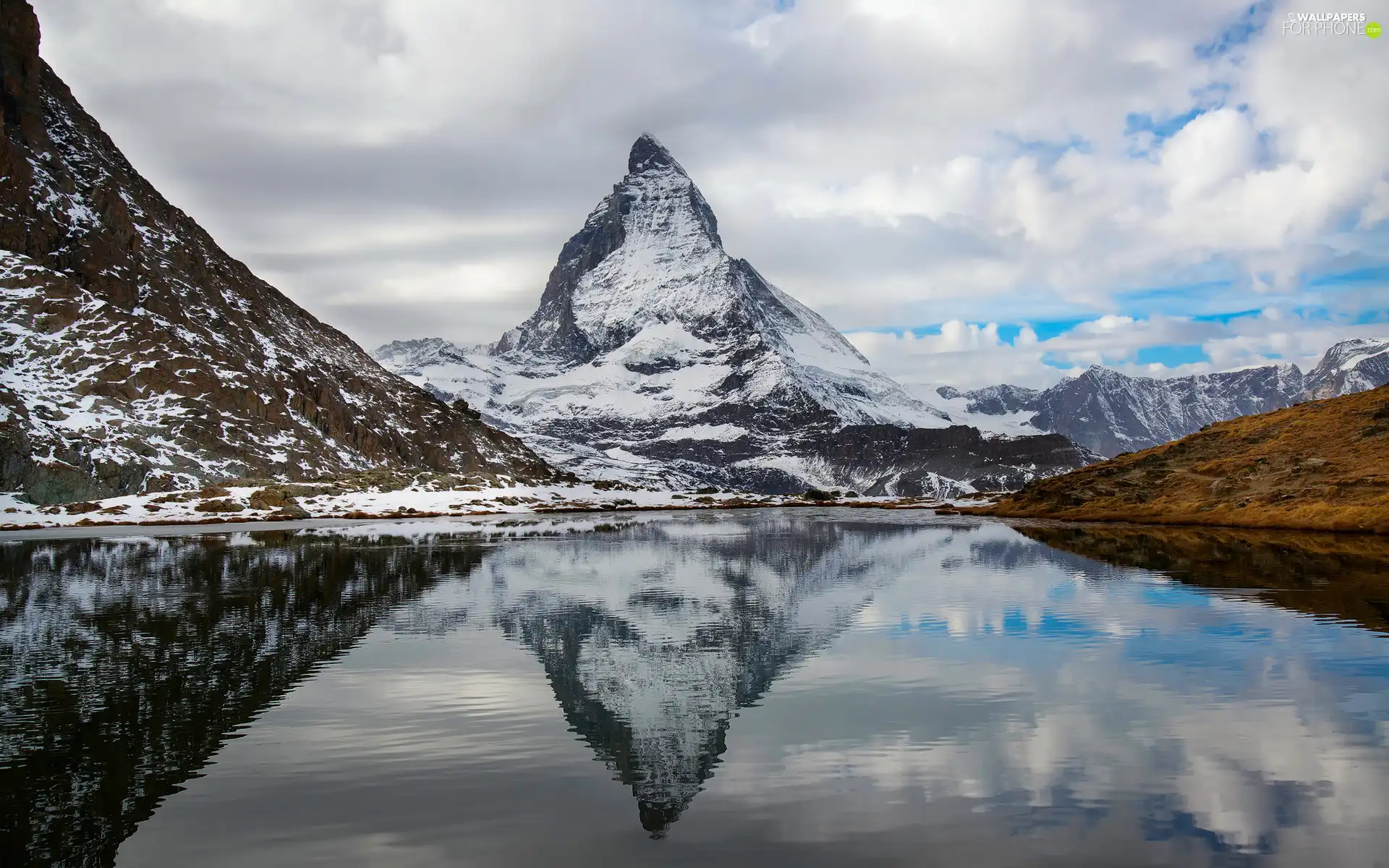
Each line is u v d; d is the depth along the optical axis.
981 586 50.00
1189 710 24.50
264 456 162.75
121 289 186.50
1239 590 45.69
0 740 22.83
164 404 160.25
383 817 17.98
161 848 16.75
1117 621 37.69
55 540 89.56
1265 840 16.58
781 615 41.28
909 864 15.76
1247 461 112.38
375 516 142.88
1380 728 22.73
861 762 20.89
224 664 31.33
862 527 114.69
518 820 17.84
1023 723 23.67
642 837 16.97
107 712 25.33
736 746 22.09
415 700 26.58
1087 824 17.36
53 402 147.88
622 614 41.75
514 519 137.75
